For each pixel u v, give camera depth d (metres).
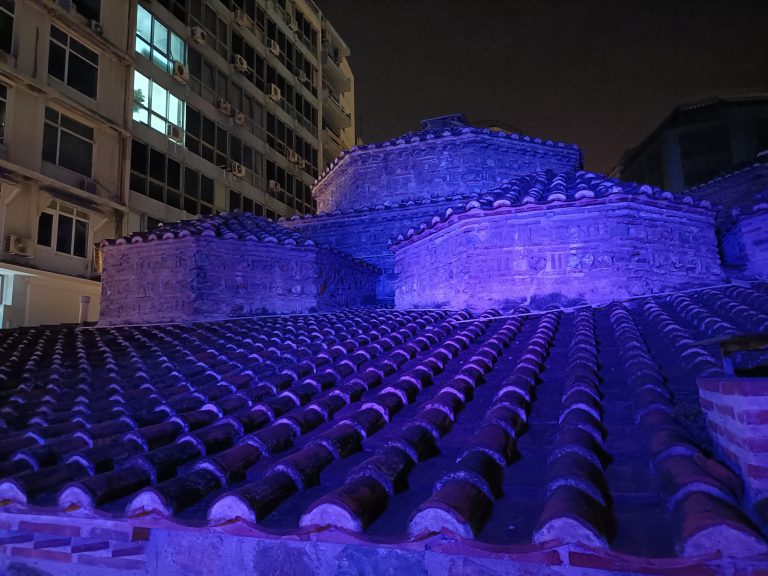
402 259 12.40
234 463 4.12
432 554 3.18
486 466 3.48
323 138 37.09
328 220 16.75
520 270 9.64
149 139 21.98
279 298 13.20
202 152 24.75
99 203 19.72
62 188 18.34
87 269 19.69
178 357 8.55
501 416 4.35
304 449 4.21
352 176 17.55
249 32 28.88
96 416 5.64
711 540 2.32
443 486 3.16
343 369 6.74
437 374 6.41
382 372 6.47
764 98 23.09
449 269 10.57
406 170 16.81
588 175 12.06
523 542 2.66
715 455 3.22
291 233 14.53
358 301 15.40
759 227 10.38
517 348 7.16
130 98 21.00
